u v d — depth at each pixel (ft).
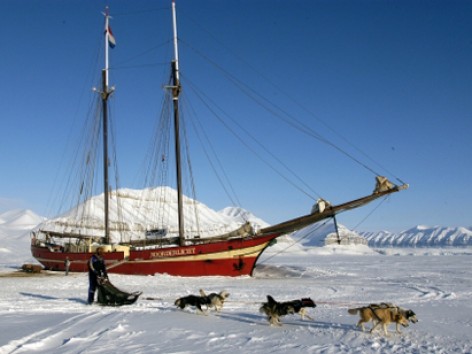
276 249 569.64
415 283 99.86
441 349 32.09
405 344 33.81
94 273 56.03
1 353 30.53
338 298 68.13
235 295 69.82
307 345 33.63
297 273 138.62
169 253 115.34
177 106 133.59
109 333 37.50
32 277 103.60
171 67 135.64
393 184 107.04
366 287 86.84
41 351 31.53
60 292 73.82
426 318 46.68
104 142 146.51
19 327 40.22
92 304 55.93
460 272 149.69
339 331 38.86
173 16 136.36
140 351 31.60
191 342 34.58
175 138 130.31
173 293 73.92
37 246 146.92
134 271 116.67
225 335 37.14
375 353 31.09
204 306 53.67
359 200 109.09
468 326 41.57
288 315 47.78
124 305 54.75
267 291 77.10
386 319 37.32
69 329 39.24
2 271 127.13
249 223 119.44
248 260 115.44
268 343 34.30
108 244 134.51
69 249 134.31
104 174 143.54
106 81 149.69
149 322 43.24
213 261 114.32
